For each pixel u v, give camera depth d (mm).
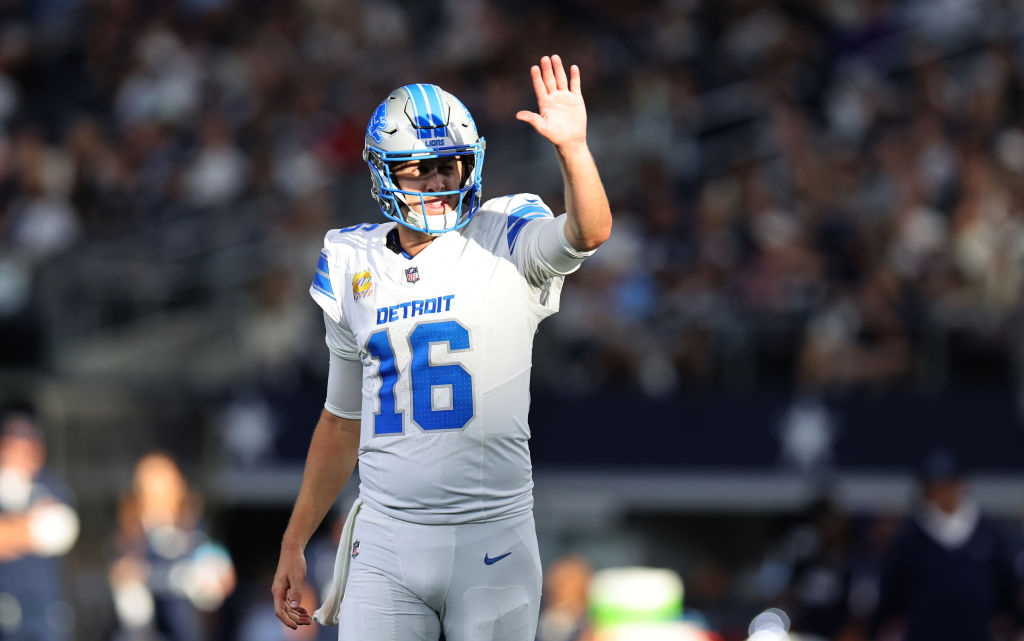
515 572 11539
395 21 53375
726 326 36031
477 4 51219
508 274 11312
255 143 48375
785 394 35250
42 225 47125
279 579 12484
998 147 41625
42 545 25531
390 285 11484
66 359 40312
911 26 47719
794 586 28906
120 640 27359
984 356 34781
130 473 35188
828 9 48250
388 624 11492
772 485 35281
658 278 37719
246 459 37812
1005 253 36188
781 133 42969
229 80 51844
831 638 28359
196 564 28031
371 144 11383
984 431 34375
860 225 38562
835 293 35844
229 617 31000
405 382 11391
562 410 36344
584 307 37156
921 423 34625
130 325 42031
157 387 38219
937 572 25656
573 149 10500
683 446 35719
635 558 38938
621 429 36062
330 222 42875
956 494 25875
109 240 45125
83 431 35594
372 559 11609
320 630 27594
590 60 47719
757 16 47719
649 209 40469
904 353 35250
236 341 41094
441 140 11211
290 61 51594
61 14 58719
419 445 11328
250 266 43000
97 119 53031
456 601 11469
